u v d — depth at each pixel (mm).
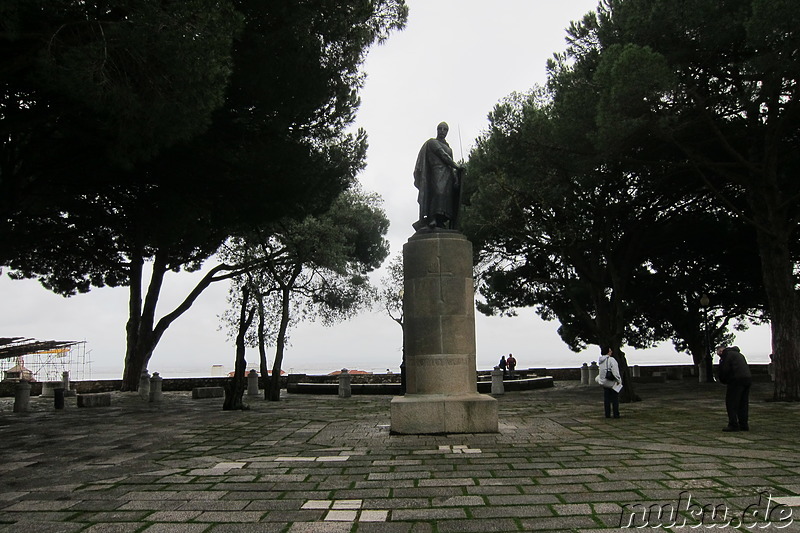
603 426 12930
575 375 39750
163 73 9602
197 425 14359
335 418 15906
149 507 6164
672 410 16438
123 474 8047
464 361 12062
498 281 29625
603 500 6125
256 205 15031
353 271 36406
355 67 16031
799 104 17172
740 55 16672
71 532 5328
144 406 21078
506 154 21234
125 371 29906
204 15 9484
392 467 8219
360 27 14773
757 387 24766
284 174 14359
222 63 10133
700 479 7020
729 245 24875
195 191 14484
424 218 12938
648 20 16453
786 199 18984
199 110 10062
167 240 16625
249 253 28531
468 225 24281
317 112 16516
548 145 19422
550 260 26406
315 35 13562
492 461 8547
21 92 11164
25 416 17641
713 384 29016
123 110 9656
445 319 12062
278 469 8203
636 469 7695
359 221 35688
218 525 5480
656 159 19250
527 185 20562
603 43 19484
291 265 29062
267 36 12234
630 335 38375
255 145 14055
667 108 16750
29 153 12531
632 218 22562
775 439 10477
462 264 12320
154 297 29922
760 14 13758
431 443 10531
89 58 9023
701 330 32719
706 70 17359
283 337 24312
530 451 9422
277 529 5332
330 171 16844
